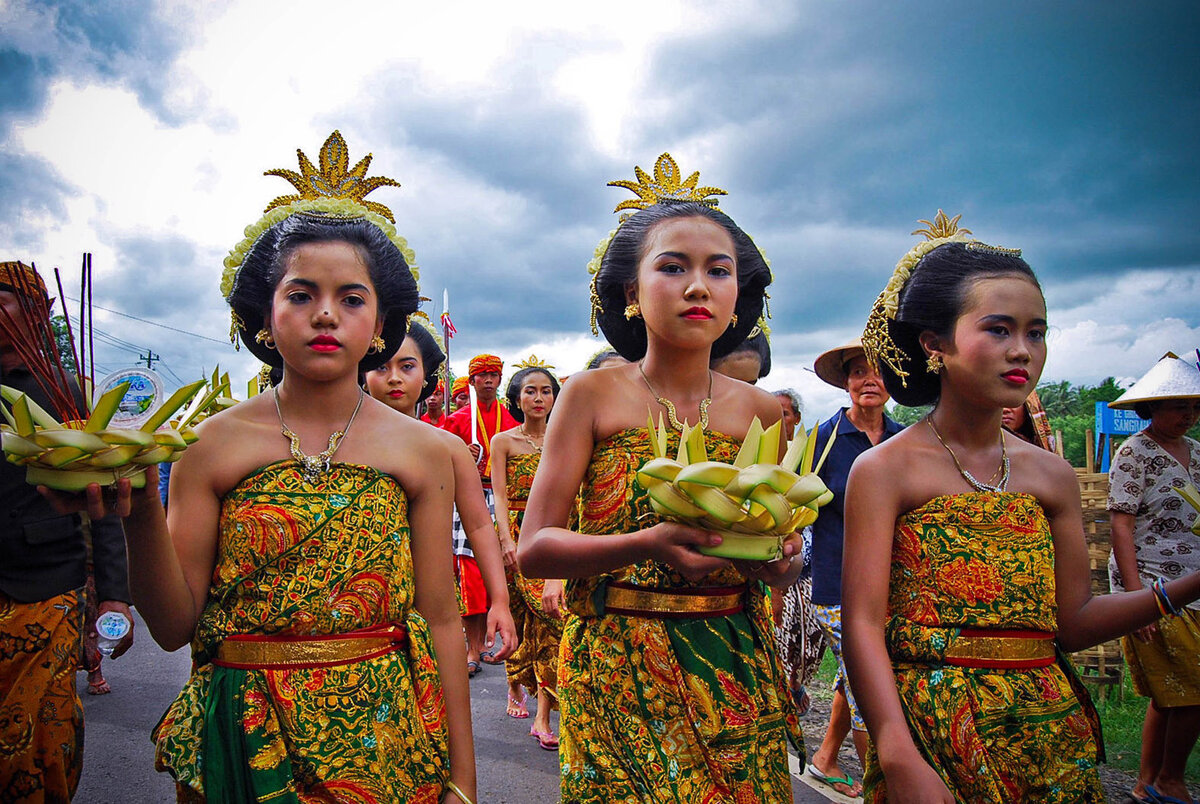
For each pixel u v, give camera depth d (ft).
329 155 8.50
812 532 13.99
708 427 8.06
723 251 7.87
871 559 7.41
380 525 6.94
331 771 6.43
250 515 6.68
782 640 14.19
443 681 7.45
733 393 8.45
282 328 6.97
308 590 6.60
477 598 21.74
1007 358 7.30
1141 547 13.91
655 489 6.35
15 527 9.66
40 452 5.50
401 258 7.98
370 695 6.70
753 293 9.12
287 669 6.56
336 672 6.64
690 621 7.73
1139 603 7.54
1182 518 13.62
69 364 6.78
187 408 6.72
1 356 9.98
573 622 8.15
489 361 23.47
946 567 7.27
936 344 7.79
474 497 10.80
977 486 7.50
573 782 7.51
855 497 7.60
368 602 6.78
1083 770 7.23
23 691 9.57
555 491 7.93
